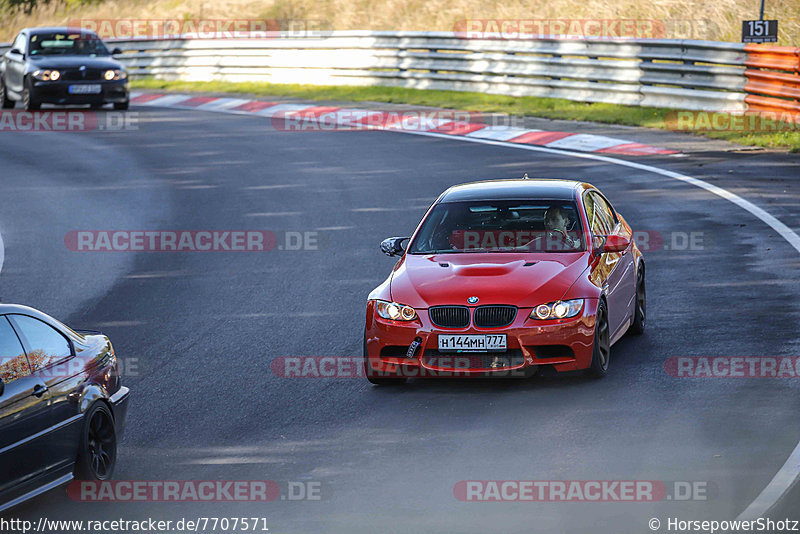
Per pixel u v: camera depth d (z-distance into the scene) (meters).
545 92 97.88
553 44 95.94
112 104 117.06
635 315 36.78
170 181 73.62
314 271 48.69
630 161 70.06
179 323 41.59
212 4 161.75
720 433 26.89
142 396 33.00
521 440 27.39
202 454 27.86
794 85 74.00
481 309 31.80
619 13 124.00
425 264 34.34
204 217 61.94
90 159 84.31
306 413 30.69
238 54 127.62
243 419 30.45
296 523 22.94
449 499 23.75
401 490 24.48
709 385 30.83
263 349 37.44
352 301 43.22
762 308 38.50
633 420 28.33
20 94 108.62
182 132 95.94
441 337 31.72
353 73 116.19
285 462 26.84
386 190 65.69
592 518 22.28
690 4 121.50
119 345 39.03
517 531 21.89
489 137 83.62
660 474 24.45
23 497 23.17
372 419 29.84
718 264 45.25
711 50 81.44
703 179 62.84
